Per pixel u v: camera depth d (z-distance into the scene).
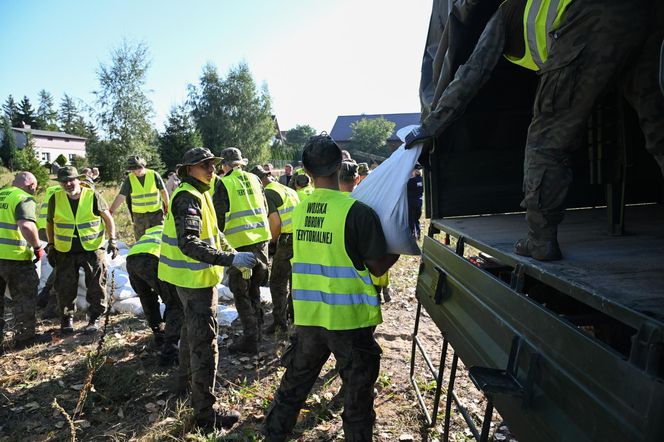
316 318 2.71
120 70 34.09
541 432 1.67
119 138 34.69
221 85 52.25
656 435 1.10
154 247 4.77
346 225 2.61
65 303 5.71
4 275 5.24
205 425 3.70
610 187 2.77
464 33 2.87
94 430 3.76
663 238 2.62
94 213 5.89
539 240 2.11
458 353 2.71
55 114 99.31
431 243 3.74
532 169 2.08
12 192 5.25
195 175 3.57
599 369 1.36
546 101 1.99
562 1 1.94
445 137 3.94
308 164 2.77
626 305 1.38
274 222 5.41
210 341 3.64
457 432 3.59
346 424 2.65
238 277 4.89
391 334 5.64
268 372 4.69
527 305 1.87
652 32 1.80
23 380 4.57
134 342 5.45
